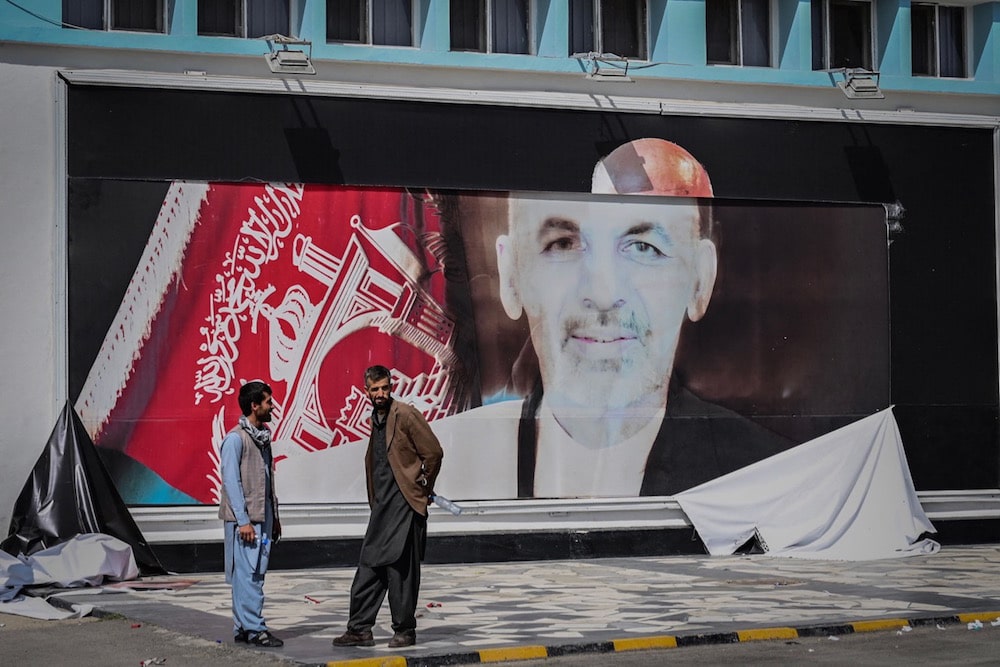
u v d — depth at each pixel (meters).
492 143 17.98
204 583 15.39
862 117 19.66
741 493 18.73
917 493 19.75
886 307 19.61
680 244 18.73
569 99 18.25
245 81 16.94
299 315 17.16
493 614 12.50
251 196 17.03
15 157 16.20
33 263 16.23
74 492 15.75
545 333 18.11
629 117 18.62
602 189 18.44
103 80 16.47
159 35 16.72
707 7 19.56
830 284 19.38
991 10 20.53
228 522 10.74
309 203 17.23
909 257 19.91
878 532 18.53
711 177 18.94
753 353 18.97
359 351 17.38
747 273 19.02
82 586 14.77
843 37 20.22
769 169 19.22
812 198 19.39
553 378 18.12
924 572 16.14
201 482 16.69
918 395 19.86
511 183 18.05
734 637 11.18
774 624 11.69
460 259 17.80
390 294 17.52
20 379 16.11
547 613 12.55
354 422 17.31
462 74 17.94
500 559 17.75
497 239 17.97
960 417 20.06
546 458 18.05
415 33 18.11
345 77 17.48
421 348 17.61
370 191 17.47
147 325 16.59
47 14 16.31
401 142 17.62
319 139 17.30
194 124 16.83
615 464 18.34
